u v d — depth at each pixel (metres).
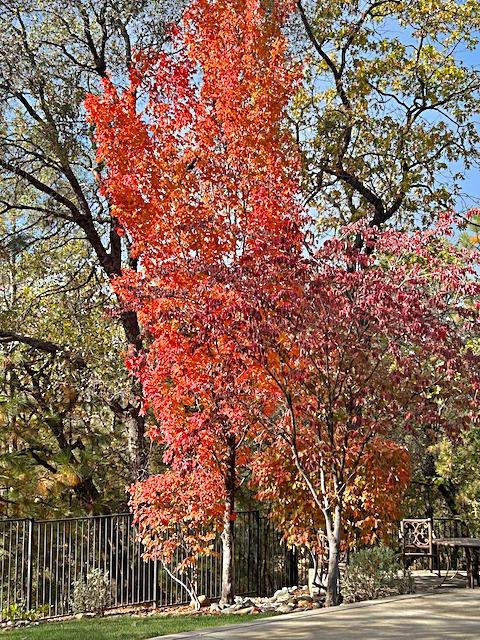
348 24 19.72
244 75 12.45
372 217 19.48
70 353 19.08
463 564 18.92
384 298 9.55
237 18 12.77
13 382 19.05
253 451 13.77
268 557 15.62
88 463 18.36
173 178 12.30
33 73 16.31
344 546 12.63
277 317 9.69
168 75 12.95
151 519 12.44
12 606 12.30
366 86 19.09
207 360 11.28
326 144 18.97
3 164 17.50
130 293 11.98
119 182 12.35
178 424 11.81
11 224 22.66
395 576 11.91
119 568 15.66
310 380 10.25
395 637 7.62
